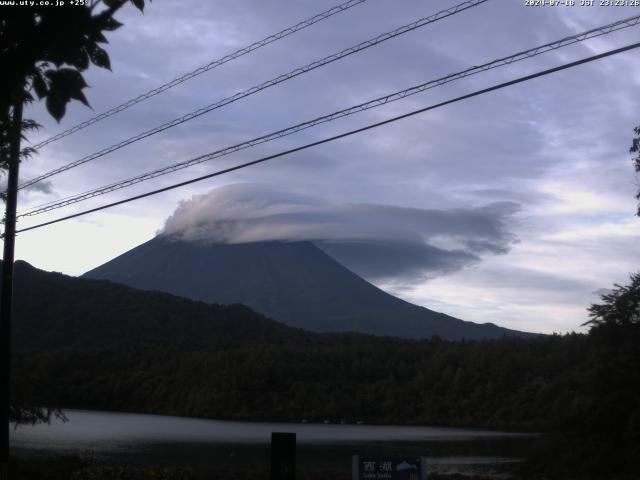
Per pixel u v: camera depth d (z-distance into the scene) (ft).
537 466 124.77
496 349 423.64
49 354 458.50
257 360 437.17
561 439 123.44
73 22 17.87
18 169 67.15
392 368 447.42
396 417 404.77
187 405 413.39
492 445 238.07
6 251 68.39
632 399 110.83
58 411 111.75
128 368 464.65
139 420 360.69
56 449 182.91
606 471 110.22
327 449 217.97
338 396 414.21
